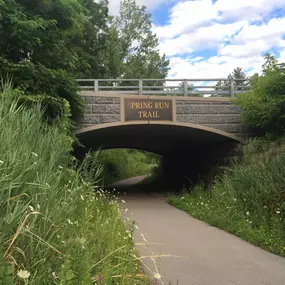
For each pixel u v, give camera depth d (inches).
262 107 501.7
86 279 120.3
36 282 118.9
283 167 338.3
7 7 328.8
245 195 355.6
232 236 303.3
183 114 582.9
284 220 289.0
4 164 148.6
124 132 707.4
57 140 248.7
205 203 441.1
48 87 353.7
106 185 1114.1
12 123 197.9
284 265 218.8
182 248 258.8
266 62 524.4
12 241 119.0
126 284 154.6
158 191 826.8
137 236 298.0
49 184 171.9
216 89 624.4
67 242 149.4
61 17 406.3
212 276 196.2
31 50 373.1
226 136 589.9
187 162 912.3
